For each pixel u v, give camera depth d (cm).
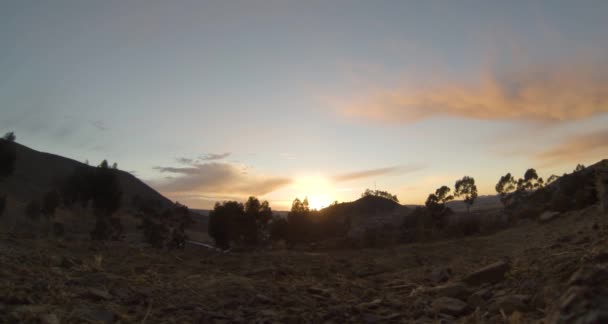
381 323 552
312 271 983
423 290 725
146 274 781
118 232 3325
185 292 657
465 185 5731
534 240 1347
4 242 920
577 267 535
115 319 496
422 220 3619
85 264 784
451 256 1289
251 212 3275
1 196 4281
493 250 1324
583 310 381
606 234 804
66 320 455
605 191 1495
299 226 3444
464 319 545
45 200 4709
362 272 1025
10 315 432
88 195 5678
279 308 606
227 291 678
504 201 5262
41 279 606
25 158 10719
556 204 2250
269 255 1302
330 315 578
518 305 525
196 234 5600
